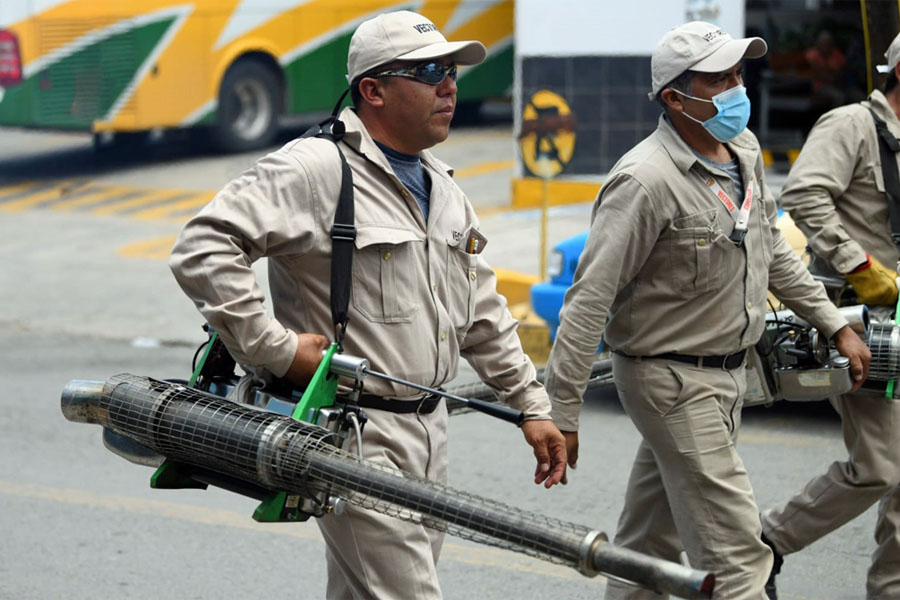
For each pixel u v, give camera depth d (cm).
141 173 3856
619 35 3009
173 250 686
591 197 3081
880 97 985
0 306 2498
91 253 2939
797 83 3528
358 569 705
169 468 692
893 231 975
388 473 616
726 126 809
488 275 774
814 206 970
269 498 652
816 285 885
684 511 835
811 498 967
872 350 890
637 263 816
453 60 722
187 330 2306
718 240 812
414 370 711
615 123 3053
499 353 767
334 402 684
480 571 1141
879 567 982
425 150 754
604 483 1380
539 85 3078
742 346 841
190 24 3738
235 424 644
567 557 563
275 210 682
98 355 2128
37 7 3634
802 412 1661
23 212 3425
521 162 3134
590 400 1764
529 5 3050
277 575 1136
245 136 3953
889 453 937
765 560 830
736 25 2916
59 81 3672
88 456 1523
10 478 1433
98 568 1153
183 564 1163
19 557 1182
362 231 697
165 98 3731
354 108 730
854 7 3438
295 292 711
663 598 902
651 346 830
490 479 1407
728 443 830
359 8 3878
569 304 823
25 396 1830
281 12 3869
